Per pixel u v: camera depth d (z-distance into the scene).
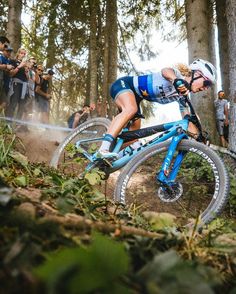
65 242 0.86
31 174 2.25
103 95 12.21
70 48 12.84
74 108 14.27
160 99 3.05
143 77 3.03
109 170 2.99
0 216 0.86
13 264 0.64
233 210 3.38
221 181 2.54
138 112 3.19
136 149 3.02
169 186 2.72
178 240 1.20
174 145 2.80
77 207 1.59
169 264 0.69
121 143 3.08
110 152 3.03
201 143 2.75
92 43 11.90
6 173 1.91
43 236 0.85
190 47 7.15
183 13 10.90
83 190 2.12
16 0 9.25
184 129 2.88
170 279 0.66
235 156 3.23
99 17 13.04
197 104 6.96
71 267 0.53
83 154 3.12
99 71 13.49
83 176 2.53
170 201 2.75
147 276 0.68
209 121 6.82
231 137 4.79
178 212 2.88
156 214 1.37
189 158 3.81
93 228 1.02
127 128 3.23
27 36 13.76
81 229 0.98
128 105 2.99
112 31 12.38
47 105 7.40
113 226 1.07
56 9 11.65
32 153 4.54
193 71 2.94
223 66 10.00
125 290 0.56
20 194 1.25
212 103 7.04
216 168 2.61
